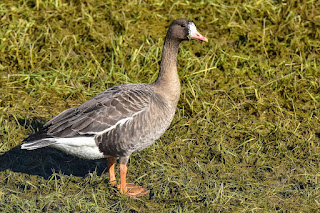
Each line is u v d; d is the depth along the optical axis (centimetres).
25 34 1194
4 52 1153
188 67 1123
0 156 888
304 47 1188
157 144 927
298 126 966
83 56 1159
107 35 1222
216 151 912
